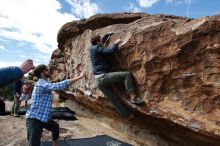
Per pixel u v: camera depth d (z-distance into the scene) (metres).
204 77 4.87
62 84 5.00
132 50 5.90
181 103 5.25
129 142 7.51
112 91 6.20
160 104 5.55
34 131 4.87
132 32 6.01
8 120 9.28
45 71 5.16
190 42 4.96
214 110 4.81
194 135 5.52
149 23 6.16
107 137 7.16
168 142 6.73
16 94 10.01
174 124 5.56
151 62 5.59
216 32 4.64
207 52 4.79
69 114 10.08
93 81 7.60
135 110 6.21
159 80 5.53
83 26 8.68
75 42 9.16
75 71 9.05
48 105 5.00
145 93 5.78
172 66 5.29
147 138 7.21
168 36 5.32
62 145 6.42
